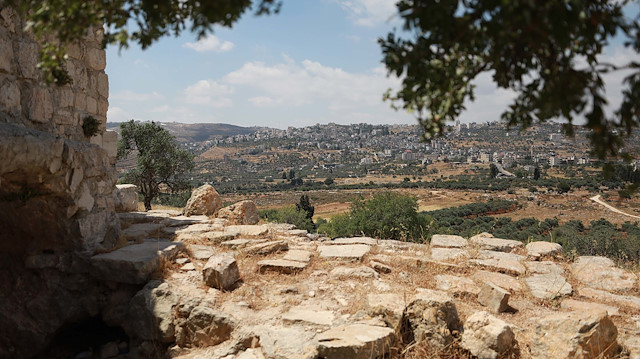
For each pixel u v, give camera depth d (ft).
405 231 51.57
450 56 8.54
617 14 7.97
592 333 14.26
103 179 23.82
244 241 26.13
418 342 15.62
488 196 321.93
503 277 21.76
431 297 16.26
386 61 8.55
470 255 24.93
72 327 20.86
